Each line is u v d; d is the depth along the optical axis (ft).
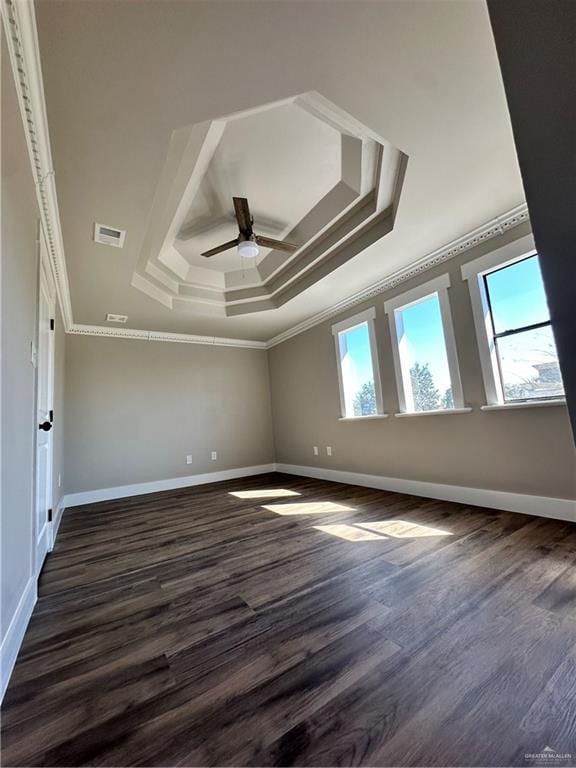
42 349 7.19
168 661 4.10
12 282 4.24
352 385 14.44
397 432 12.12
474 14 4.42
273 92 5.39
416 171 7.17
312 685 3.59
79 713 3.37
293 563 6.70
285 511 10.59
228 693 3.54
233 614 5.05
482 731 2.95
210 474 17.35
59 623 5.04
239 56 4.78
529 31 2.67
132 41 4.47
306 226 10.50
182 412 16.98
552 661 3.71
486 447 9.45
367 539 7.68
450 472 10.37
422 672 3.67
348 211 9.62
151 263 11.42
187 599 5.60
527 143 2.69
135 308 13.38
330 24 4.45
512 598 4.94
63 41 4.40
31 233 5.59
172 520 10.48
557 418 8.13
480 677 3.56
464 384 9.95
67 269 10.01
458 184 7.60
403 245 10.00
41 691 3.69
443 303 10.43
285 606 5.18
